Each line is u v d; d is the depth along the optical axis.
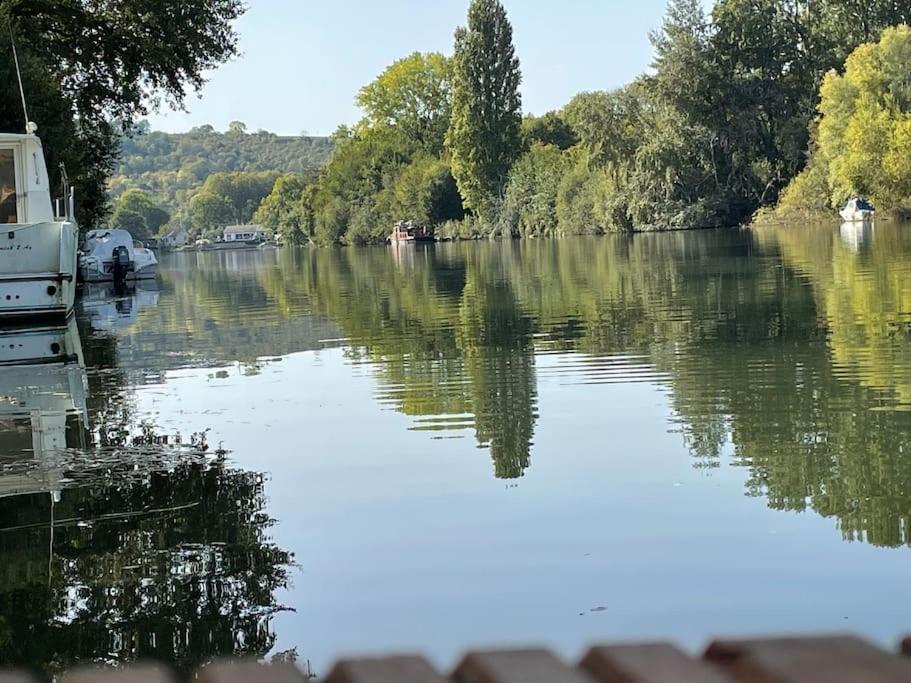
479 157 96.12
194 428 10.11
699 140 78.88
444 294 27.33
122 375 14.02
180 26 35.22
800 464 7.70
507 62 95.75
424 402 11.05
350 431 9.68
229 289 35.50
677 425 9.21
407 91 117.94
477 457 8.40
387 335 17.70
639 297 22.66
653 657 1.47
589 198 83.62
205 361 15.27
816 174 72.19
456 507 6.98
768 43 79.38
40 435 9.90
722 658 1.48
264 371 13.98
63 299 21.03
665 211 78.75
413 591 5.47
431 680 1.45
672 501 6.88
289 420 10.36
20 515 7.18
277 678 1.49
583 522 6.49
